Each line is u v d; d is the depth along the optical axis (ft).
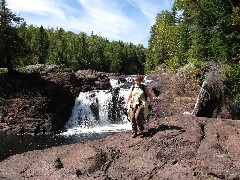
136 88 30.37
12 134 94.32
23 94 110.73
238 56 70.33
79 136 91.61
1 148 72.28
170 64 106.52
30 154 30.25
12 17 132.57
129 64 467.11
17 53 137.18
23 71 132.67
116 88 122.83
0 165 29.07
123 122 119.65
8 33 131.64
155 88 93.04
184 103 84.53
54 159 28.45
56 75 126.11
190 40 102.32
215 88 70.95
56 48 350.64
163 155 27.96
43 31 361.92
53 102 111.45
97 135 93.35
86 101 120.67
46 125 101.86
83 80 131.64
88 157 28.32
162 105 87.40
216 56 77.71
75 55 367.04
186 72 88.02
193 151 27.94
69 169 26.78
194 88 84.84
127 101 30.66
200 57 83.87
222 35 73.51
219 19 74.79
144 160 27.71
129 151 28.86
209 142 28.94
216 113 71.15
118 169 27.37
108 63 429.79
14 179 26.84
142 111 30.12
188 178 25.63
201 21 81.56
